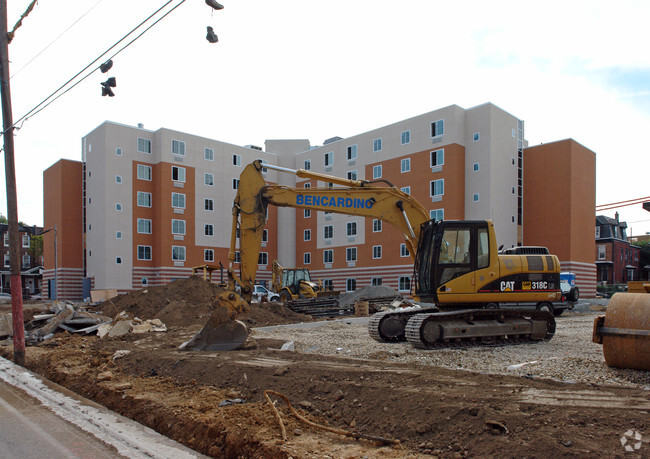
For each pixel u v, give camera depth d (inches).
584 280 1568.7
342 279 1916.8
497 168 1536.7
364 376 295.3
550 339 504.4
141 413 286.0
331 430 228.5
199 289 828.6
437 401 233.3
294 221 2154.3
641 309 303.0
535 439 185.8
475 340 468.1
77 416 285.4
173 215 1823.3
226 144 2001.7
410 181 1676.9
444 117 1585.9
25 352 471.8
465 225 488.1
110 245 1708.9
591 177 1636.3
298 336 580.4
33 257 2832.2
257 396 294.0
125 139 1771.7
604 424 195.3
